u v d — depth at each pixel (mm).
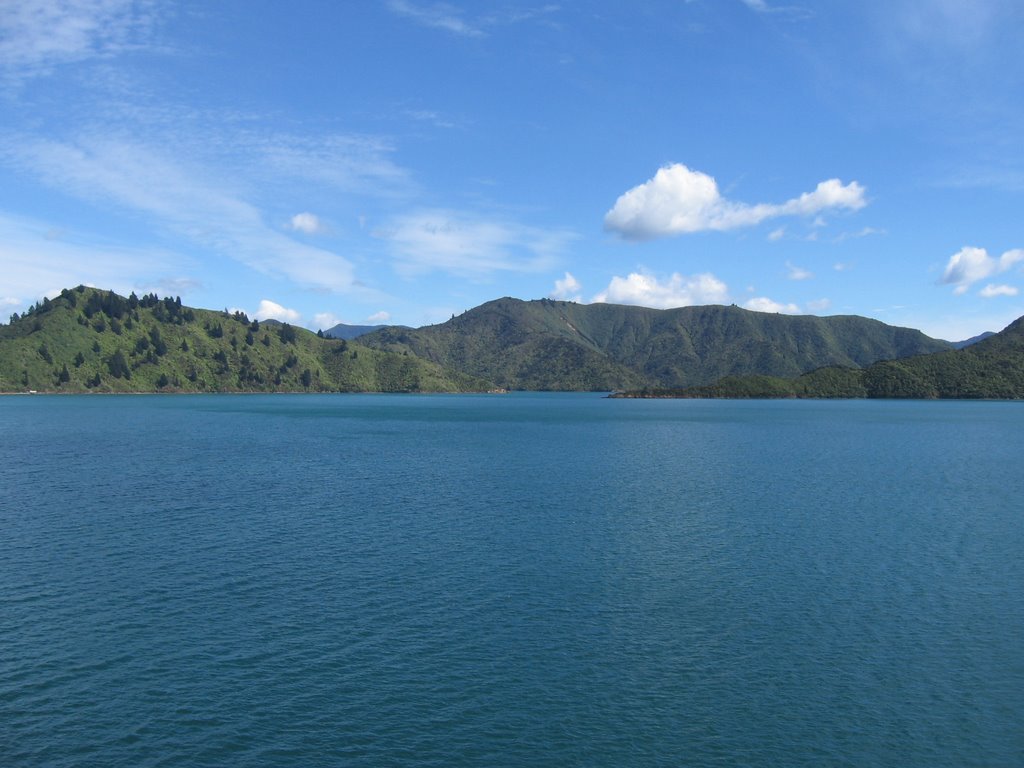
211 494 62125
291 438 123625
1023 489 67312
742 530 48531
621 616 31922
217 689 25109
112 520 50594
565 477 74500
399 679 25953
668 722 23391
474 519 51781
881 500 60875
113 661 27109
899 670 27000
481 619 31453
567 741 22297
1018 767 21281
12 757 21047
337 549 42750
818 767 21156
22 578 36594
